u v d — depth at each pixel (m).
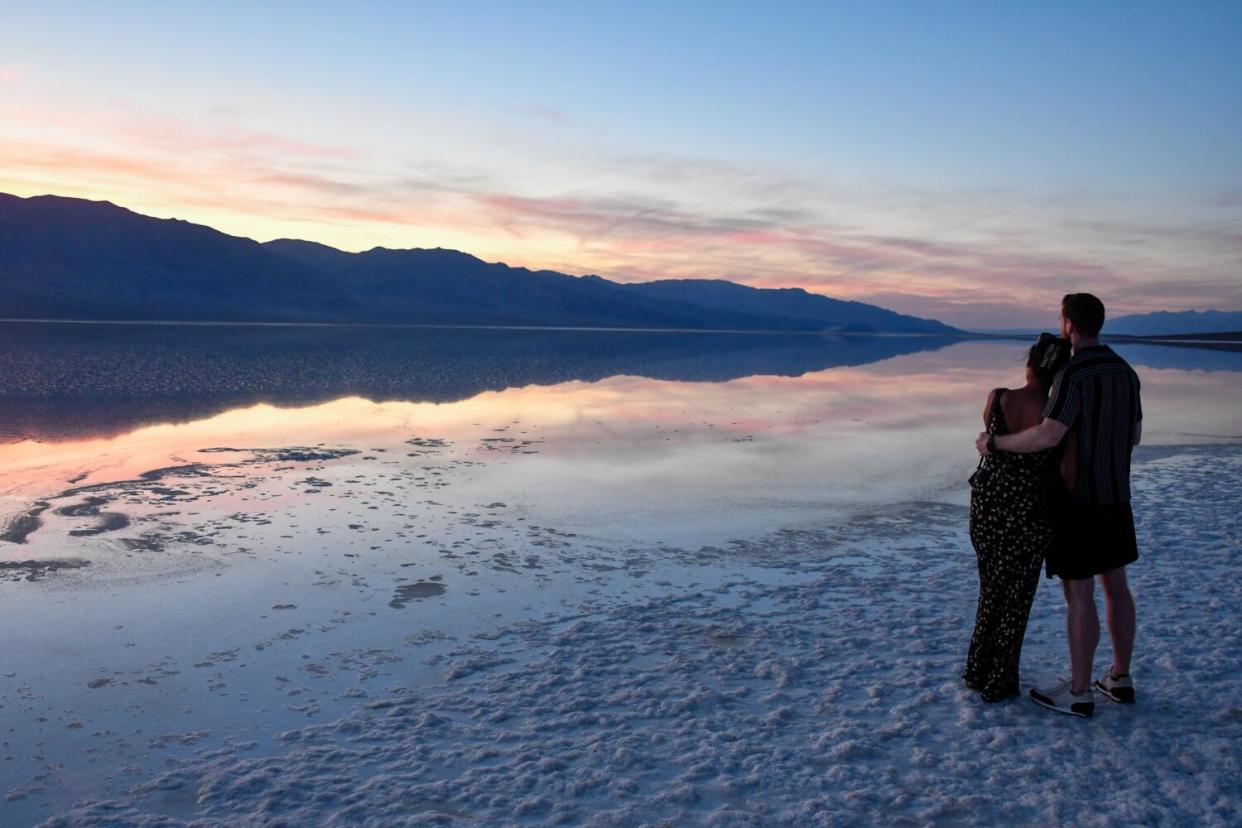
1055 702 4.03
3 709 4.12
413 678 4.51
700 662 4.68
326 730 3.89
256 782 3.41
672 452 12.16
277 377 24.81
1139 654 4.68
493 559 6.81
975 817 3.15
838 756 3.59
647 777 3.44
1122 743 3.69
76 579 6.14
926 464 11.31
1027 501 4.01
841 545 7.30
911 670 4.53
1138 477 10.01
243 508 8.41
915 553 7.04
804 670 4.55
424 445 12.58
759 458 11.70
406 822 3.09
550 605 5.72
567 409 17.67
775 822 3.12
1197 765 3.49
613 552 7.05
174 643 5.00
